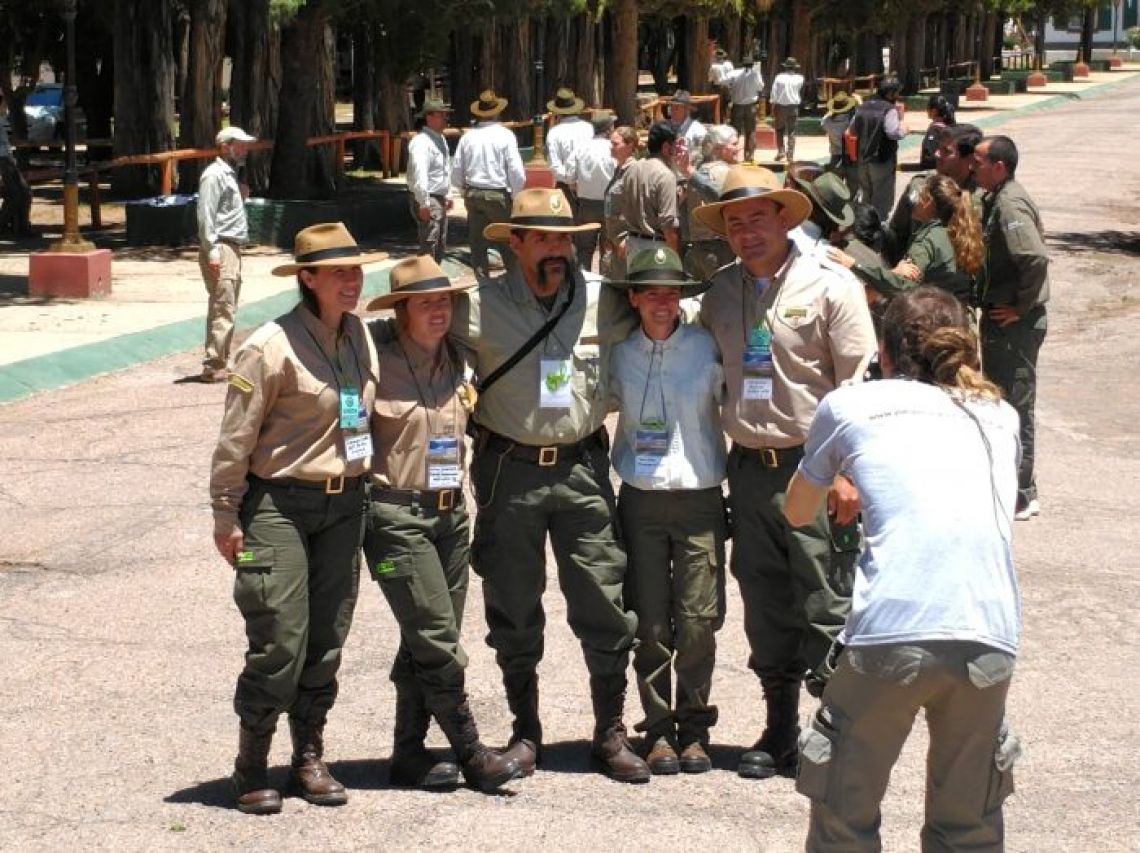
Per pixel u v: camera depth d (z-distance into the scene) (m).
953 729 4.49
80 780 6.10
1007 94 67.25
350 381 5.69
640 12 41.34
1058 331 16.94
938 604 4.36
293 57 25.56
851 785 4.54
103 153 34.31
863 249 7.87
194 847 5.50
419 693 6.05
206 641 7.74
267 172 26.62
